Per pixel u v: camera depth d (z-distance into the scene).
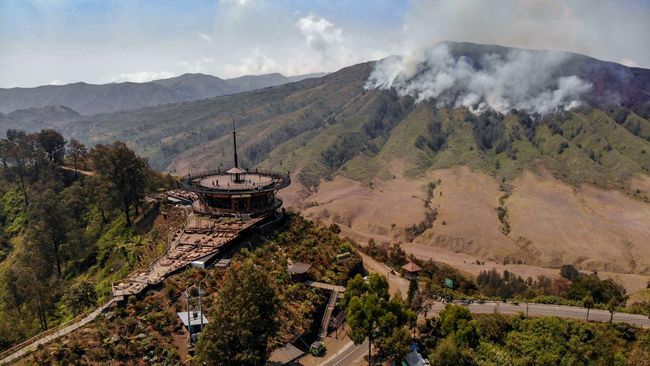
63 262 95.81
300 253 78.94
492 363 62.66
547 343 67.50
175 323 54.69
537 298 83.94
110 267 87.19
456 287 96.25
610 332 69.44
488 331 68.81
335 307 68.50
